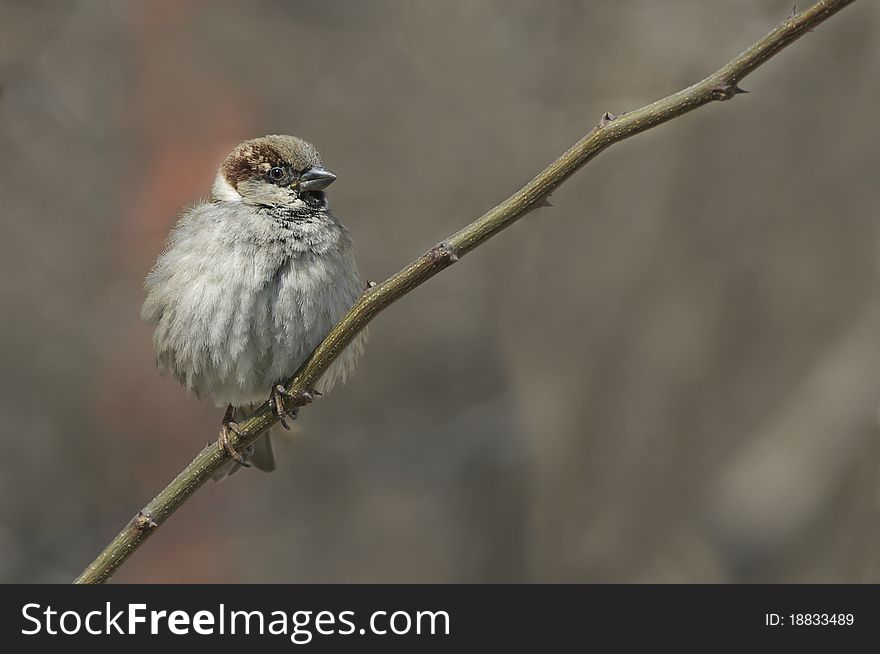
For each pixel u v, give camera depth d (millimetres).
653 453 13195
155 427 14469
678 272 13211
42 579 14047
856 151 12836
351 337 7184
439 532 14930
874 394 12523
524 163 13586
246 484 15586
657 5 13180
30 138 14172
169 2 14641
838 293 12859
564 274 13812
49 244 14398
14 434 14422
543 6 13609
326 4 14516
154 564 15078
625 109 13156
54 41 13836
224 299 8086
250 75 14445
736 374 13031
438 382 15094
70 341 14484
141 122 14398
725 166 13086
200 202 8578
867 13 12789
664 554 12961
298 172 8266
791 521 12594
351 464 15312
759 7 12789
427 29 13906
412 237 13891
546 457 13781
